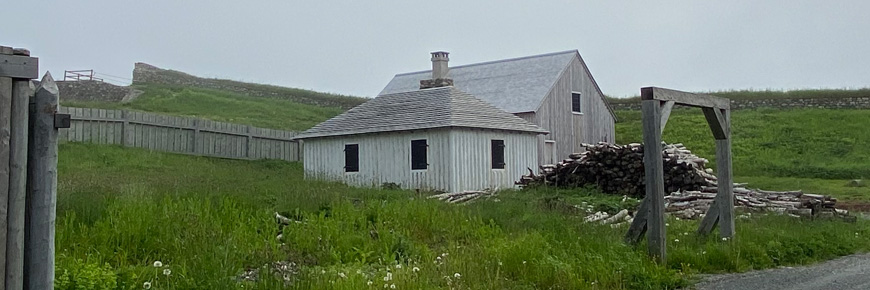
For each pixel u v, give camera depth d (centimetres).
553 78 3148
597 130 3391
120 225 921
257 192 1416
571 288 763
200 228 936
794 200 1666
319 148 2538
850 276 916
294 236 998
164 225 941
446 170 2205
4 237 447
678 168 1859
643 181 1912
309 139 2561
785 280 884
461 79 3525
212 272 715
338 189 1638
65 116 477
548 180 2123
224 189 1431
